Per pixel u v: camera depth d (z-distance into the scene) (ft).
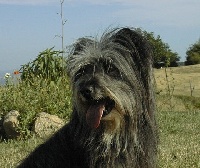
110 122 4.68
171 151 7.23
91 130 4.67
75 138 4.74
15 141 8.71
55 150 4.84
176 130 9.68
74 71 4.86
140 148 4.72
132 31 4.75
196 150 7.32
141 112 4.70
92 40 4.96
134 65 4.72
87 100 4.67
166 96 14.43
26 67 11.65
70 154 4.77
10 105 9.71
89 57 4.82
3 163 6.68
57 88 10.34
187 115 12.10
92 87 4.63
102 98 4.67
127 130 4.71
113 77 4.75
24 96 9.89
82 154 4.71
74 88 4.75
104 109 4.68
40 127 8.93
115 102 4.66
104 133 4.67
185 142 8.17
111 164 4.69
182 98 16.49
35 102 9.68
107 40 4.89
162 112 12.12
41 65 11.43
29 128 9.15
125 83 4.70
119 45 4.77
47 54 11.48
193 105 15.49
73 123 4.78
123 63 4.69
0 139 9.18
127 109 4.66
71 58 4.94
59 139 4.87
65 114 9.68
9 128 9.11
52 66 11.39
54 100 9.92
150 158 4.80
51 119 9.12
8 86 10.48
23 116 9.17
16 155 7.30
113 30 4.91
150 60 4.68
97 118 4.60
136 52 4.71
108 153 4.67
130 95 4.67
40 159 4.88
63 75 10.93
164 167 6.30
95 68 4.78
